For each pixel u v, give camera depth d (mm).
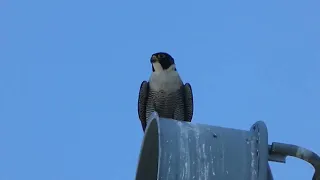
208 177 7305
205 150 7523
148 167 8094
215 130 7793
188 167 7316
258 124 7828
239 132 7848
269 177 7531
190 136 7625
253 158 7484
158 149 7660
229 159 7453
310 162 8305
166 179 7227
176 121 7883
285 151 8258
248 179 7312
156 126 7996
